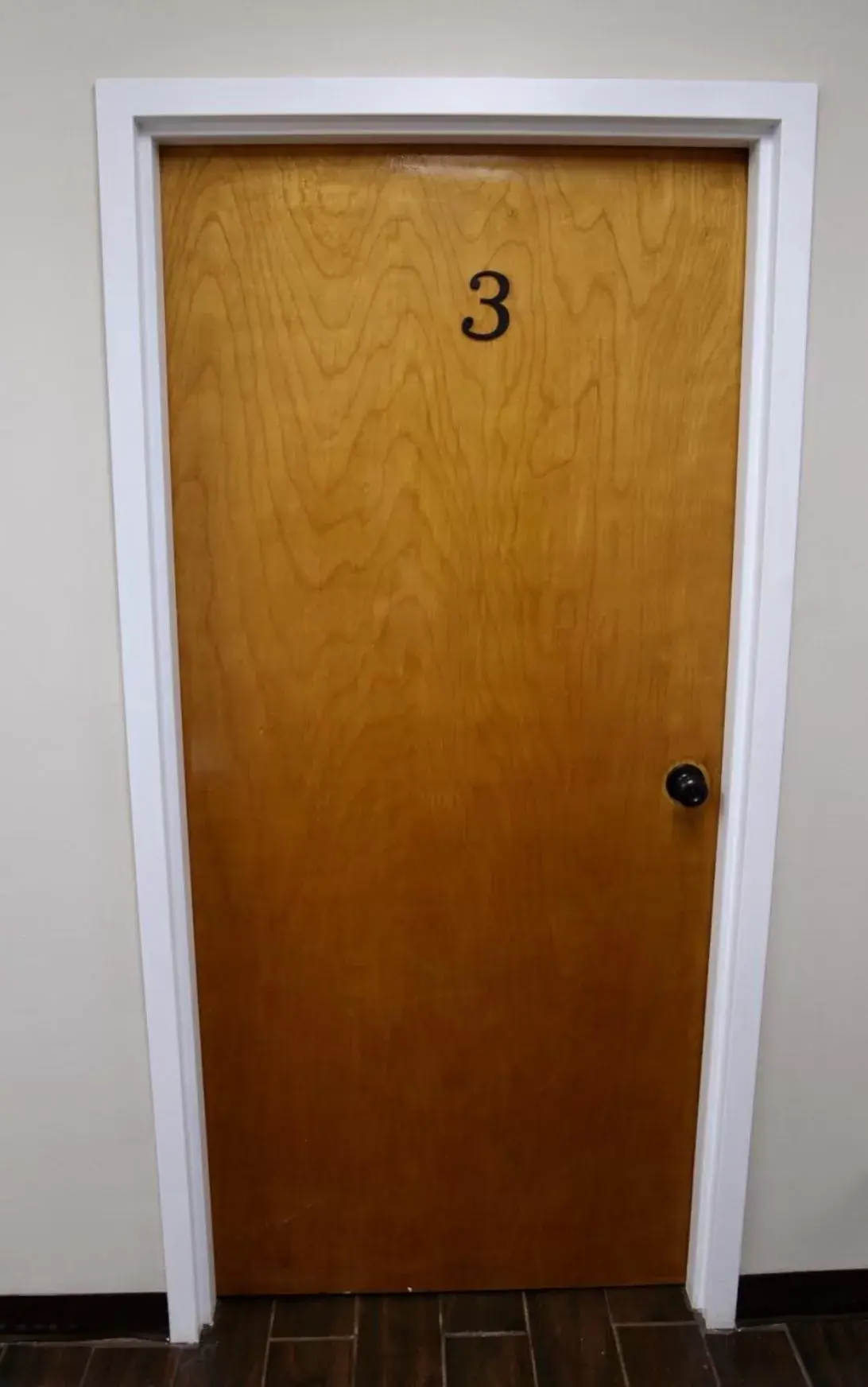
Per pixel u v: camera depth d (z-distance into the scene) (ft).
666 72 4.21
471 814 5.06
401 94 4.16
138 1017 5.05
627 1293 5.65
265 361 4.58
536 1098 5.43
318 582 4.79
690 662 4.92
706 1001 5.31
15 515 4.50
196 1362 5.23
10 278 4.30
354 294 4.53
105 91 4.12
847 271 4.38
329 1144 5.47
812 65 4.22
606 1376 5.14
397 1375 5.13
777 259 4.33
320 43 4.16
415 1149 5.49
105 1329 5.40
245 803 5.02
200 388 4.59
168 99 4.14
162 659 4.67
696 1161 5.50
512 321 4.58
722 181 4.50
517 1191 5.56
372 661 4.88
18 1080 5.10
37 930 4.93
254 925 5.16
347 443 4.66
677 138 4.33
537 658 4.90
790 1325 5.46
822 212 4.33
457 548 4.77
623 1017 5.33
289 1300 5.63
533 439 4.68
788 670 4.72
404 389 4.62
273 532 4.74
